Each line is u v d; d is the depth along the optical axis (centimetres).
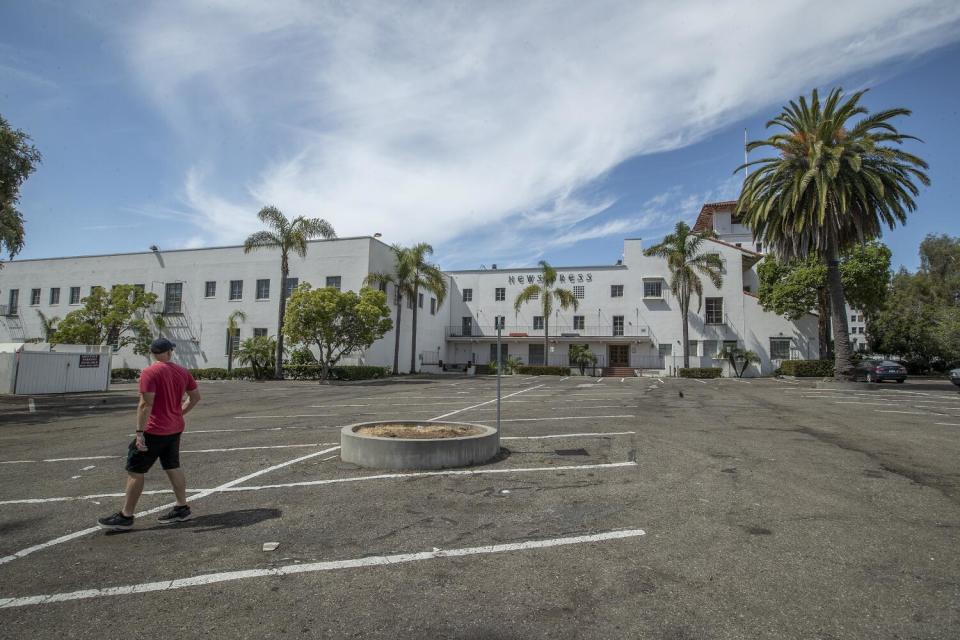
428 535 452
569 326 4259
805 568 379
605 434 954
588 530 461
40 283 4047
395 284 3631
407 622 309
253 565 392
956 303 4200
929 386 2338
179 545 432
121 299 3131
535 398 1781
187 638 293
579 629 300
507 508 524
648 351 4056
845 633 293
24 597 343
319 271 3431
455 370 4406
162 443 474
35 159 1625
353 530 464
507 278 4500
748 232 5078
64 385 2117
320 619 313
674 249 3553
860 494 563
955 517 488
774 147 2358
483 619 312
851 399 1664
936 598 333
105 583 362
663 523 477
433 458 689
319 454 791
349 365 3189
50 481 651
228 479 645
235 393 2089
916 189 2177
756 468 684
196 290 3666
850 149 2197
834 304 2338
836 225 2225
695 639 288
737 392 1997
